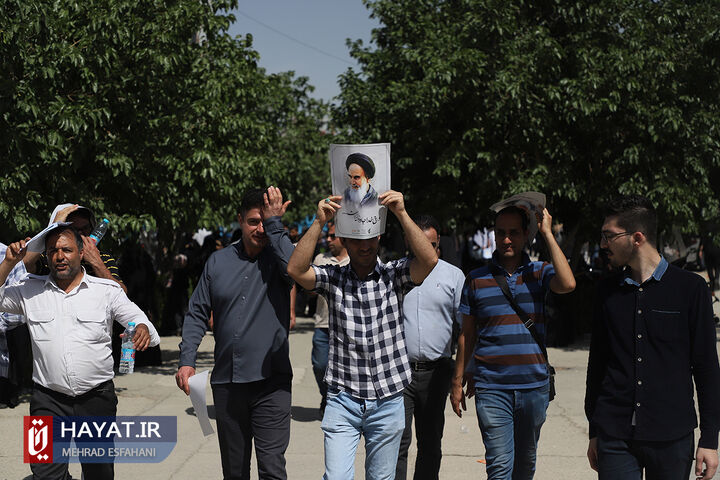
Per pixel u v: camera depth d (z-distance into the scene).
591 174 14.06
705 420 3.57
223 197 12.23
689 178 13.62
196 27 11.38
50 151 9.45
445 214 14.41
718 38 13.09
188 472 6.40
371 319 4.15
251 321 4.65
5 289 4.62
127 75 10.42
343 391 4.14
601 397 3.75
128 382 10.45
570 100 13.18
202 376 4.59
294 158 19.55
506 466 4.56
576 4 13.51
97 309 4.63
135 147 10.61
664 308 3.62
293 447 7.21
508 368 4.58
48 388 4.60
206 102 11.39
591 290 15.03
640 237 3.67
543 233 4.53
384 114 14.44
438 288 5.28
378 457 4.17
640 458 3.66
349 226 4.07
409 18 14.71
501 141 14.02
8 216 9.06
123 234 10.63
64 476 4.68
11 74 9.05
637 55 13.06
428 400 5.27
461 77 13.00
